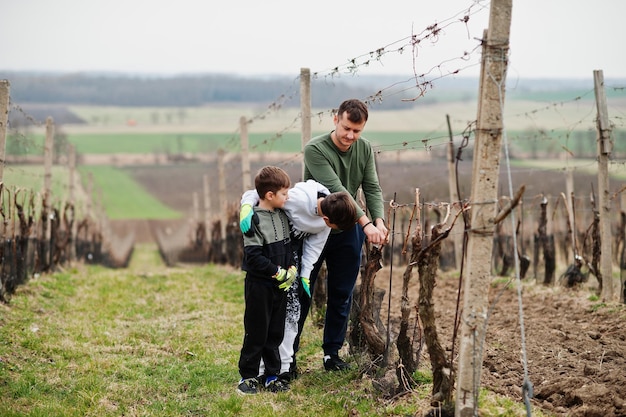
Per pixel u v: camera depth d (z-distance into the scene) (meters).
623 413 4.34
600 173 7.68
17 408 5.03
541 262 10.73
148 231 46.91
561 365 5.53
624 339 6.28
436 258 4.40
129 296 10.16
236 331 7.57
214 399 5.35
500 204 10.37
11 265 8.52
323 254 5.49
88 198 21.66
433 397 4.50
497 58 3.89
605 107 7.61
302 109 7.64
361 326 5.40
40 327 7.32
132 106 132.50
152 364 6.38
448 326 7.19
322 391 5.30
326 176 5.32
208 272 12.76
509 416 4.39
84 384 5.64
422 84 4.68
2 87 7.46
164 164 71.31
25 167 39.62
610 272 7.68
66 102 129.12
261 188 5.04
